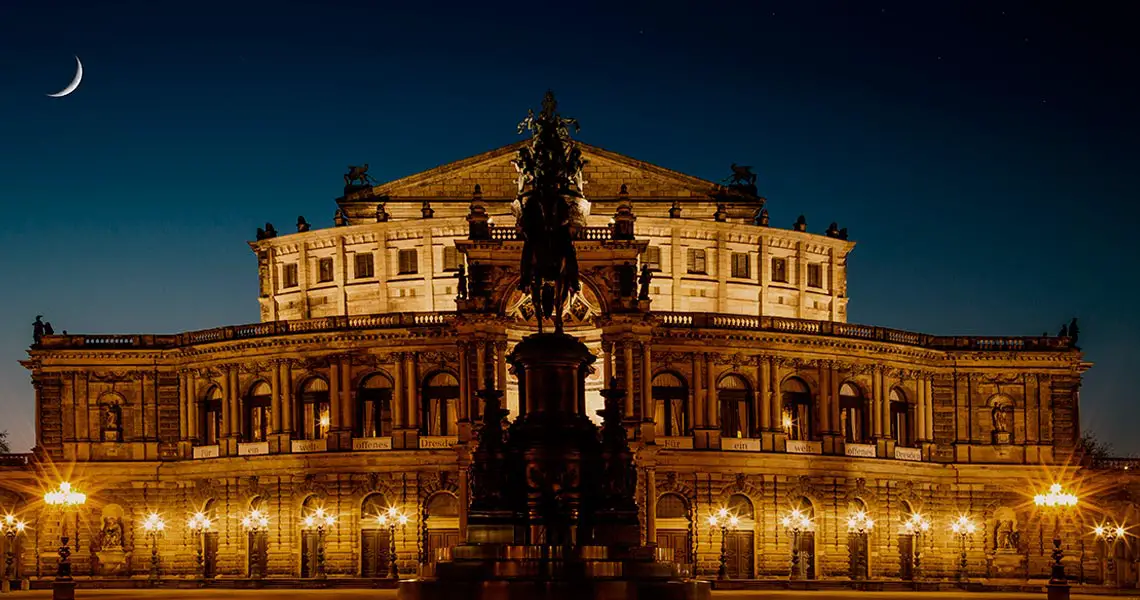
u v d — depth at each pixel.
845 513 150.62
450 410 146.25
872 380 154.25
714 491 145.75
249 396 153.50
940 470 157.12
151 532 154.62
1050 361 158.50
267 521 148.75
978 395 159.12
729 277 164.38
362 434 148.50
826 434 151.25
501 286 138.50
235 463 151.12
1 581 138.62
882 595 124.50
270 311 169.38
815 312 170.88
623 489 85.00
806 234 168.62
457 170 166.50
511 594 78.06
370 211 166.25
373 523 146.12
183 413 156.38
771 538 147.25
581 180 143.88
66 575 108.12
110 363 157.38
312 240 166.62
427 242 162.00
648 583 79.81
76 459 156.00
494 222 160.75
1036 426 158.38
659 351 146.38
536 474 84.00
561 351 86.44
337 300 165.25
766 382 149.50
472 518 83.69
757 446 148.00
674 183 166.88
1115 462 162.75
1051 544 156.12
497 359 138.12
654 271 161.50
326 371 149.00
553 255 88.81
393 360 147.00
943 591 136.62
